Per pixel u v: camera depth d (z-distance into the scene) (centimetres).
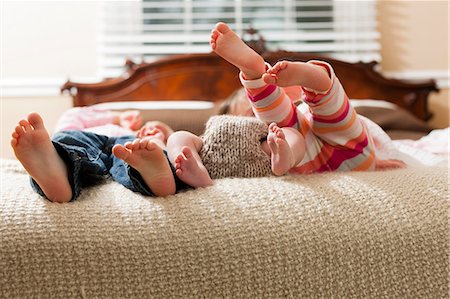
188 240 75
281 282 76
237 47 98
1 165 120
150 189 88
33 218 75
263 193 85
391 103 273
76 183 86
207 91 264
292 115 110
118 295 73
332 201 84
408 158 136
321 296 77
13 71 281
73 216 76
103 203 81
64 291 72
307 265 77
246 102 148
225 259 75
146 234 75
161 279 74
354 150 110
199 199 83
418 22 292
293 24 299
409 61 293
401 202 86
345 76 270
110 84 259
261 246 76
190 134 106
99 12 288
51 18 283
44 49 283
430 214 85
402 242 81
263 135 106
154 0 295
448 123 291
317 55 264
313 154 110
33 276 71
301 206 82
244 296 75
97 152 109
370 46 293
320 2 298
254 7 297
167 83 263
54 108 280
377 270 79
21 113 279
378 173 100
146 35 295
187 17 296
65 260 72
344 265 78
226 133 104
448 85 291
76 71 286
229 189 87
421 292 81
